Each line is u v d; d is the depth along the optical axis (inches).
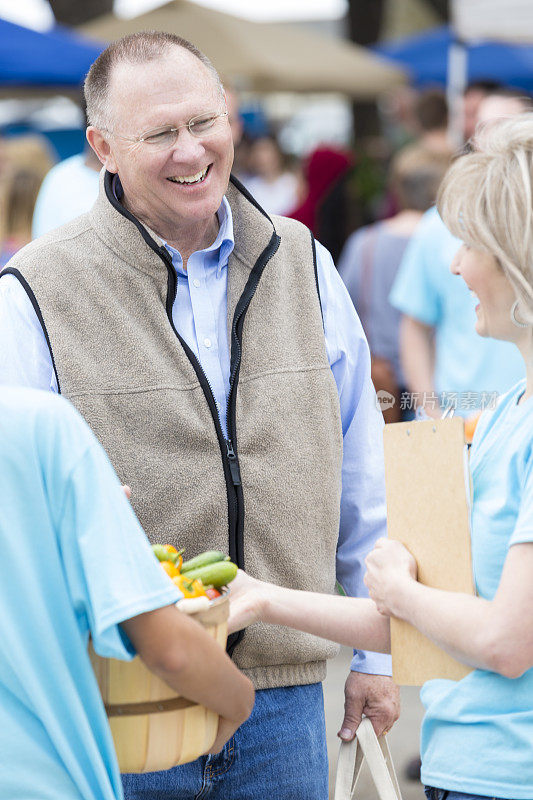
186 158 113.7
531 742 86.4
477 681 89.7
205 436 114.6
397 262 243.0
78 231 118.9
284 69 491.2
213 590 90.9
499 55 466.9
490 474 92.0
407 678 95.3
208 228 122.0
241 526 114.8
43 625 78.8
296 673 119.0
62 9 617.0
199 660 82.5
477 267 90.5
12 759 78.6
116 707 85.8
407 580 92.8
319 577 120.8
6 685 79.2
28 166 263.3
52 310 114.7
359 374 130.0
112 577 78.2
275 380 119.6
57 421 79.9
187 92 115.0
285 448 118.4
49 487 79.1
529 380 91.5
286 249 125.4
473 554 91.7
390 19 679.7
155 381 114.3
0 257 259.0
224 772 115.5
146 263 115.5
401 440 95.7
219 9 510.6
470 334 205.8
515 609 84.4
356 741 122.8
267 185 512.4
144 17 491.2
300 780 118.8
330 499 121.9
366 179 410.9
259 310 121.2
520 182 87.0
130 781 112.0
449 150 253.3
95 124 119.0
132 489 112.7
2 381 114.0
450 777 89.7
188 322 119.7
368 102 609.0
